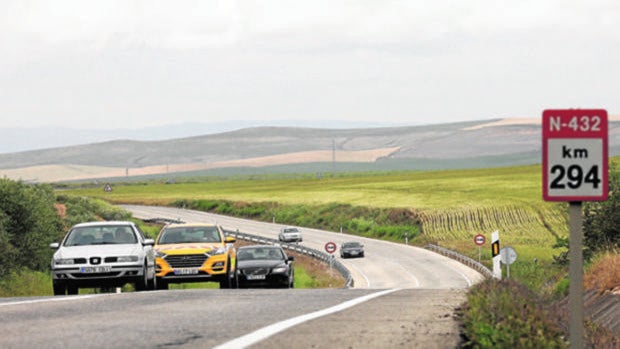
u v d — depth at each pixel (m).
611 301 31.27
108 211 183.88
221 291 30.95
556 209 184.50
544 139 12.70
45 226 74.50
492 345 13.70
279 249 55.34
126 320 18.53
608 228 66.44
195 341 14.69
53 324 17.69
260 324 17.55
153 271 42.16
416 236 173.12
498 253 62.69
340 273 113.38
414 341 15.02
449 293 29.22
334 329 16.66
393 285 100.31
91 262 37.97
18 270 65.62
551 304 22.08
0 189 71.50
